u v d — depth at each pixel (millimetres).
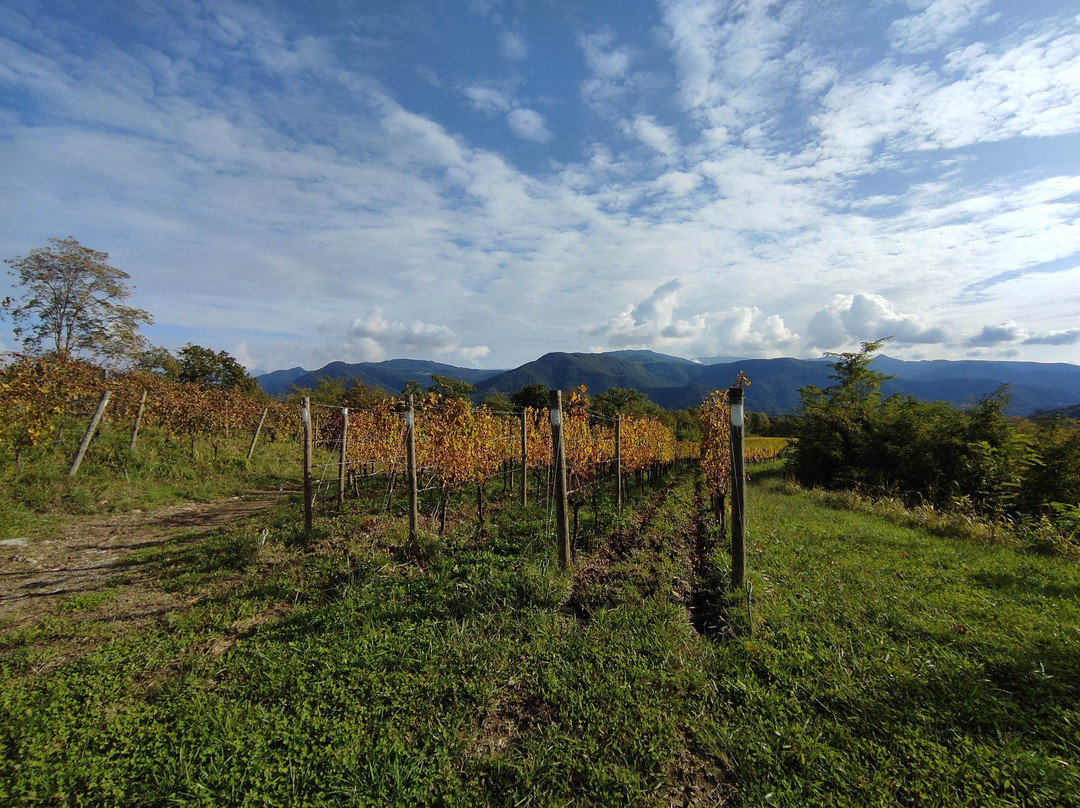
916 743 2980
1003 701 3334
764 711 3348
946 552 7379
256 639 4469
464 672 3857
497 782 2830
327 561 6469
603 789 2758
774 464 30172
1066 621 4691
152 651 4285
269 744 3082
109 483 10609
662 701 3463
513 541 7402
